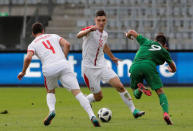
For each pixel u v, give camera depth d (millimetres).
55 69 21953
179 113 30359
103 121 24984
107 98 46344
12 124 23969
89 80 26953
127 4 83688
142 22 82500
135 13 83000
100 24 25438
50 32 81312
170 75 66062
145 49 25031
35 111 33094
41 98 46688
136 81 25297
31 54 22359
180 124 23406
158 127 21688
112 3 85375
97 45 25969
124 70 65688
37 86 66812
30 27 78438
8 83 67438
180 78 65938
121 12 83438
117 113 30781
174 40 79312
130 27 81000
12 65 67500
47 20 83438
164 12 82750
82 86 66500
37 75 66875
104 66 26844
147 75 24406
